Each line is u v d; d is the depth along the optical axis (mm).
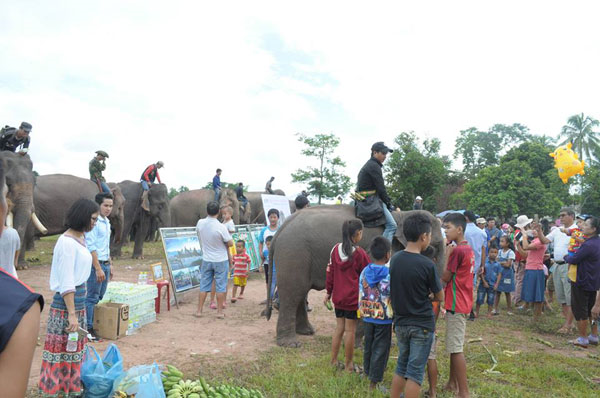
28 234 12578
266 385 4465
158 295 7641
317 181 28719
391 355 5746
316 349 5918
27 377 1202
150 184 16266
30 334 1212
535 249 8164
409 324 3719
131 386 3434
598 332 7605
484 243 8594
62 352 3695
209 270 7574
